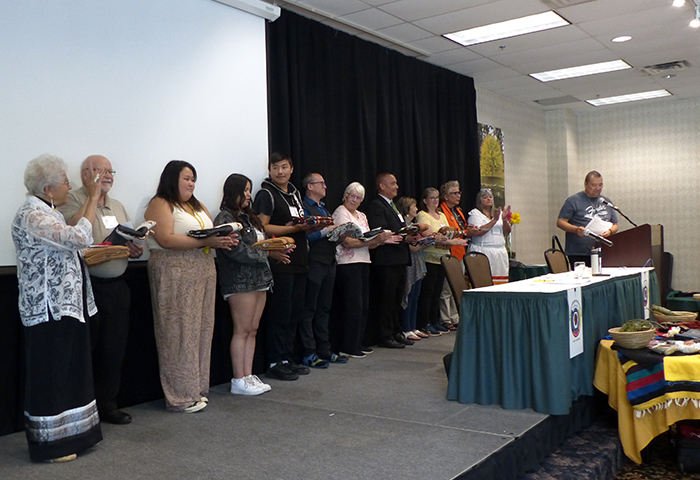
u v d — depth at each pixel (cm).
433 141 636
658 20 530
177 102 359
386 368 424
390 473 231
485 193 592
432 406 322
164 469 240
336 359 450
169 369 322
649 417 288
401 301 528
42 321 246
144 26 342
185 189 325
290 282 396
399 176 583
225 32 391
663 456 316
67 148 306
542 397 301
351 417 306
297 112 471
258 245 343
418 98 616
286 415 312
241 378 361
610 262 506
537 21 531
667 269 816
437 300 570
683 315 392
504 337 312
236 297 353
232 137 393
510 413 304
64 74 305
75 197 293
